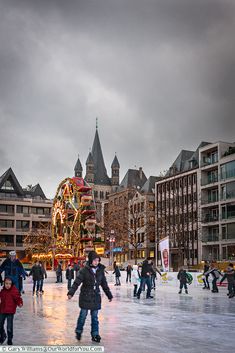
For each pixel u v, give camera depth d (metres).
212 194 85.38
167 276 41.19
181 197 92.94
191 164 94.50
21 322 14.46
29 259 80.31
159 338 11.56
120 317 16.09
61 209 60.00
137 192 108.50
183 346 10.48
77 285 10.63
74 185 56.94
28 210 114.38
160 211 98.62
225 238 78.94
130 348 10.20
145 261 25.39
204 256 83.19
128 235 103.19
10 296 10.30
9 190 120.75
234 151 80.81
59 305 20.86
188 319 15.50
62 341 10.90
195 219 87.19
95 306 10.84
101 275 10.94
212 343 10.89
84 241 57.09
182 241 86.94
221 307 20.00
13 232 111.44
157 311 18.20
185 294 29.03
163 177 99.12
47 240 75.75
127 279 45.31
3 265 15.63
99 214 133.75
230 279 25.91
